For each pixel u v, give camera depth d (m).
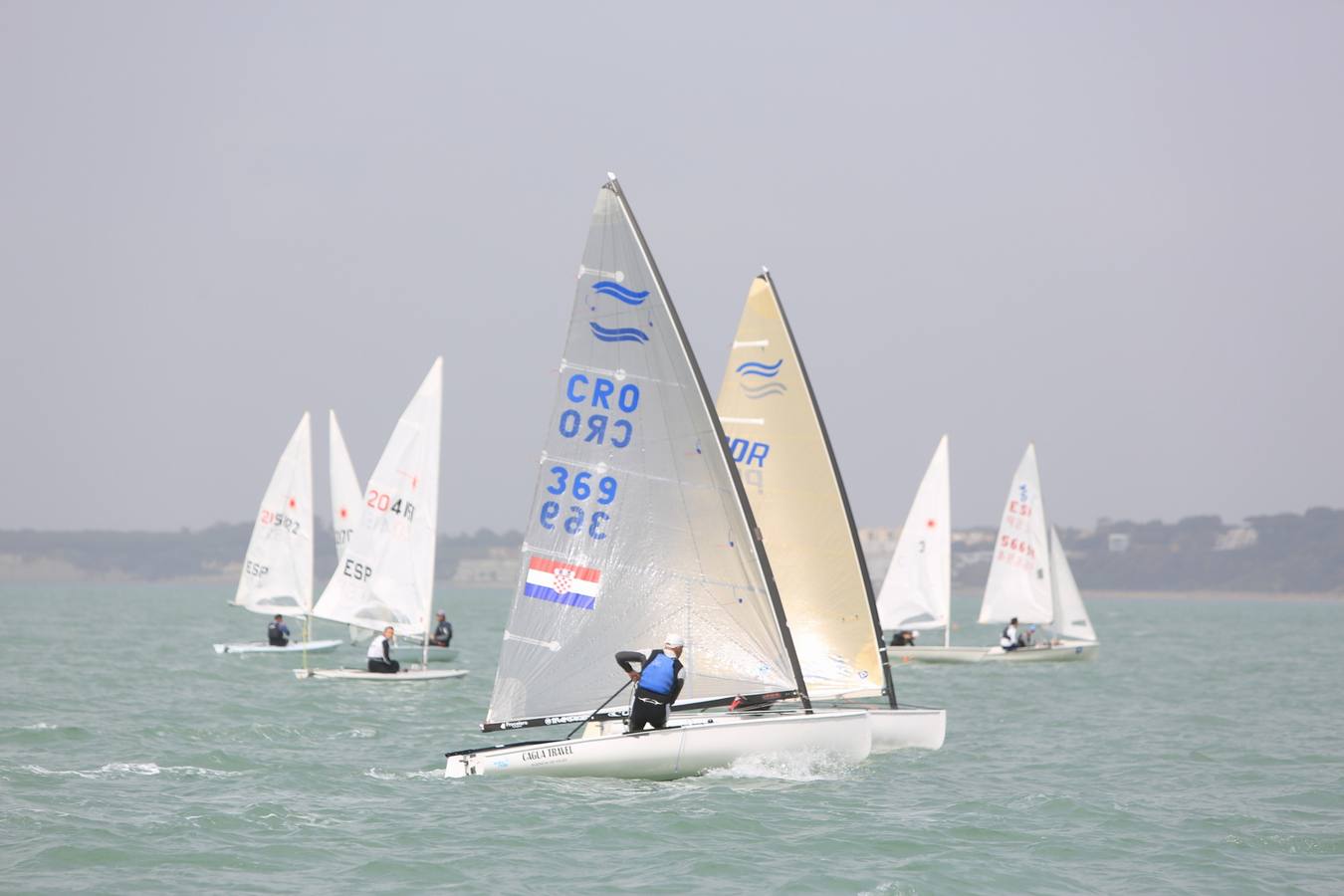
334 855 61.19
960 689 157.62
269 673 160.00
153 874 57.81
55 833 64.00
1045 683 166.88
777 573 98.56
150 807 70.69
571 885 57.19
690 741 77.88
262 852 61.47
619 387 81.50
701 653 80.94
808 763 81.31
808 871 59.91
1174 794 80.69
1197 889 58.75
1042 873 60.97
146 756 88.94
